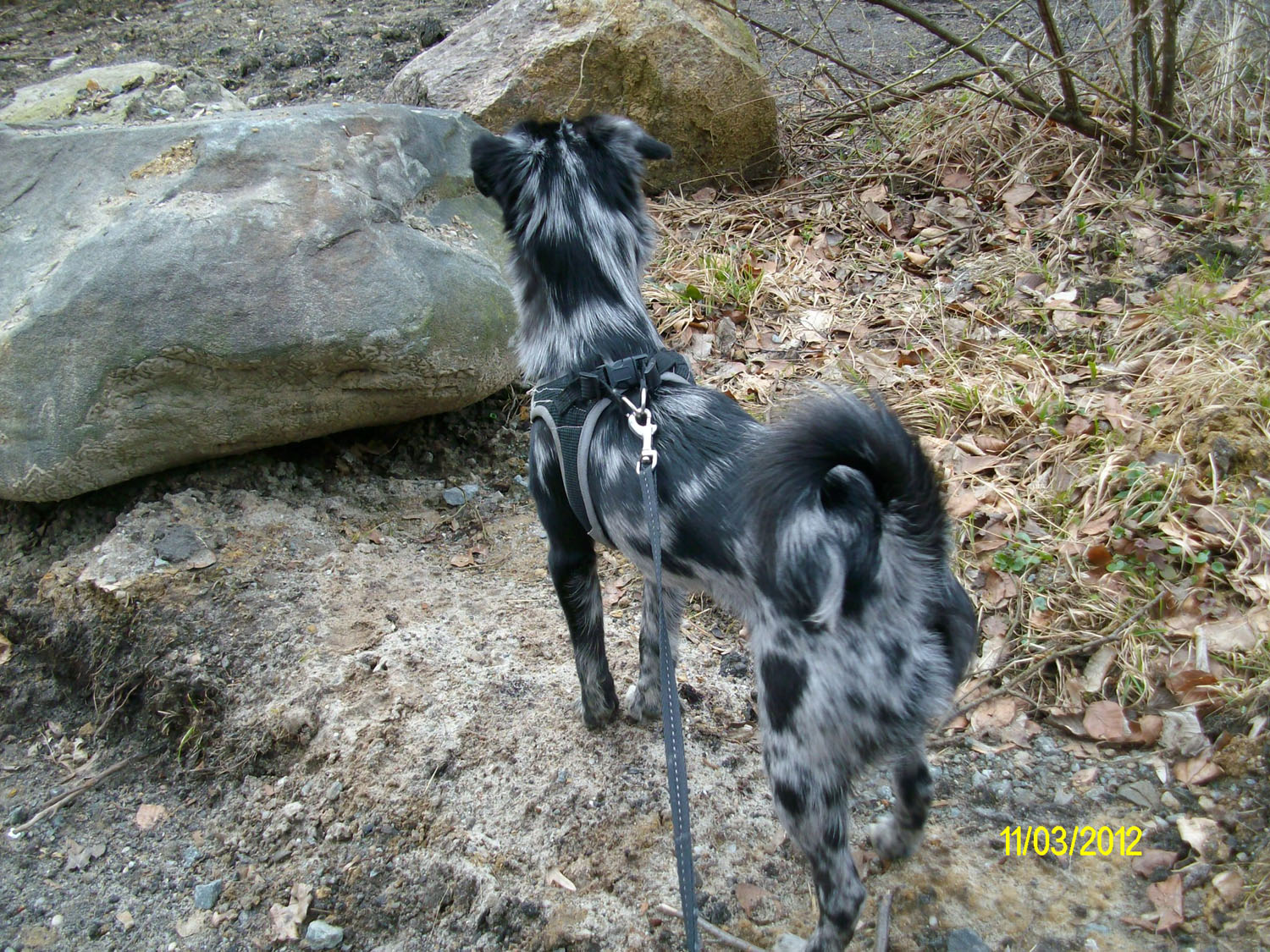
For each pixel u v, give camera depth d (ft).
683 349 5.08
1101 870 2.95
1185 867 2.90
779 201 6.05
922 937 2.85
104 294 3.84
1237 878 2.84
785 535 2.35
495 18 6.16
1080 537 3.76
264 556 4.03
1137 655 3.36
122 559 3.93
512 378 4.55
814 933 2.67
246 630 3.77
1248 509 3.65
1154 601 3.48
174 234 3.92
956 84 6.03
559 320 3.09
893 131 6.32
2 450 3.90
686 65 5.89
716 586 2.72
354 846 3.23
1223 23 6.12
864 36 7.86
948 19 7.86
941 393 4.44
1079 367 4.54
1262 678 3.21
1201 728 3.18
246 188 4.11
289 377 4.02
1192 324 4.49
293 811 3.34
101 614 3.84
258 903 3.19
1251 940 2.73
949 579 2.58
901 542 2.43
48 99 5.47
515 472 4.69
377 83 7.68
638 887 3.05
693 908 2.31
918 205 5.82
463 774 3.34
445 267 4.28
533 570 4.16
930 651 2.52
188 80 5.75
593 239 3.07
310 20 9.00
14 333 3.84
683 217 5.99
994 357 4.65
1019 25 7.43
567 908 3.01
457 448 4.77
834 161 6.35
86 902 3.24
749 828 3.17
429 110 4.97
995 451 4.22
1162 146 5.66
